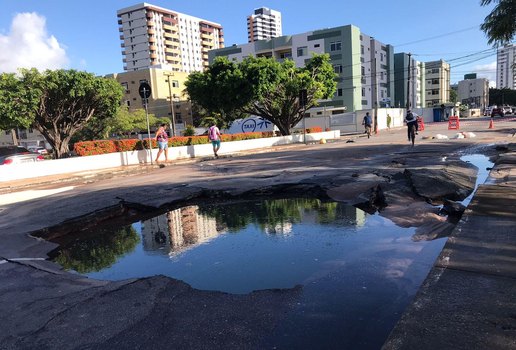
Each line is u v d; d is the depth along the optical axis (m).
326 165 12.86
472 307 3.02
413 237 5.55
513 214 5.35
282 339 3.06
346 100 69.69
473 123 40.12
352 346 2.94
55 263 5.38
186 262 5.24
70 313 3.64
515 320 2.80
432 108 61.94
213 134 20.08
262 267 4.84
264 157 18.31
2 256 5.60
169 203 8.77
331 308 3.57
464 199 7.36
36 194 11.62
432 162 11.40
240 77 26.44
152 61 139.50
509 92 114.81
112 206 8.45
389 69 85.25
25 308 3.80
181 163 18.33
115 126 53.94
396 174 9.45
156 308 3.67
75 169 17.39
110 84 22.91
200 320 3.41
